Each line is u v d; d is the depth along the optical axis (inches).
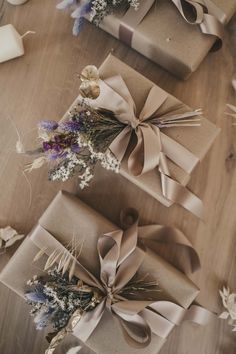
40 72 34.0
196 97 33.9
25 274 30.8
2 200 33.9
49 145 28.4
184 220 33.8
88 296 30.3
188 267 33.7
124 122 29.9
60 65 34.0
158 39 31.2
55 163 33.3
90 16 31.7
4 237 33.1
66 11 33.9
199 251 33.9
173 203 33.3
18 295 34.0
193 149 30.3
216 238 33.9
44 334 34.0
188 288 31.0
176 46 31.1
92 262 30.6
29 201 33.9
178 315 30.6
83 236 30.7
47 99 34.0
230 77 33.9
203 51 31.2
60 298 29.6
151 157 29.2
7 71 34.0
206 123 30.6
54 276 29.9
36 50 34.1
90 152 30.0
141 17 31.1
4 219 33.9
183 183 30.4
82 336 30.3
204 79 33.9
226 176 33.8
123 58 33.9
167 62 32.4
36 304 30.4
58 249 30.3
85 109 29.7
